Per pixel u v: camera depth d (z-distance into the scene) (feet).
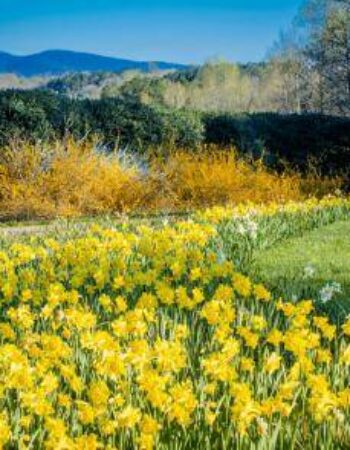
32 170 52.21
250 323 18.34
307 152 100.94
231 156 61.77
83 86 487.61
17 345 17.29
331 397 11.97
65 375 12.98
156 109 82.43
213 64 334.03
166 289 18.74
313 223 42.34
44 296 22.34
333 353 17.20
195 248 30.73
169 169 59.00
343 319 20.59
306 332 14.55
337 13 132.26
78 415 12.47
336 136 100.32
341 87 132.98
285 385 11.96
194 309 20.47
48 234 38.04
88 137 74.38
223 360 12.97
